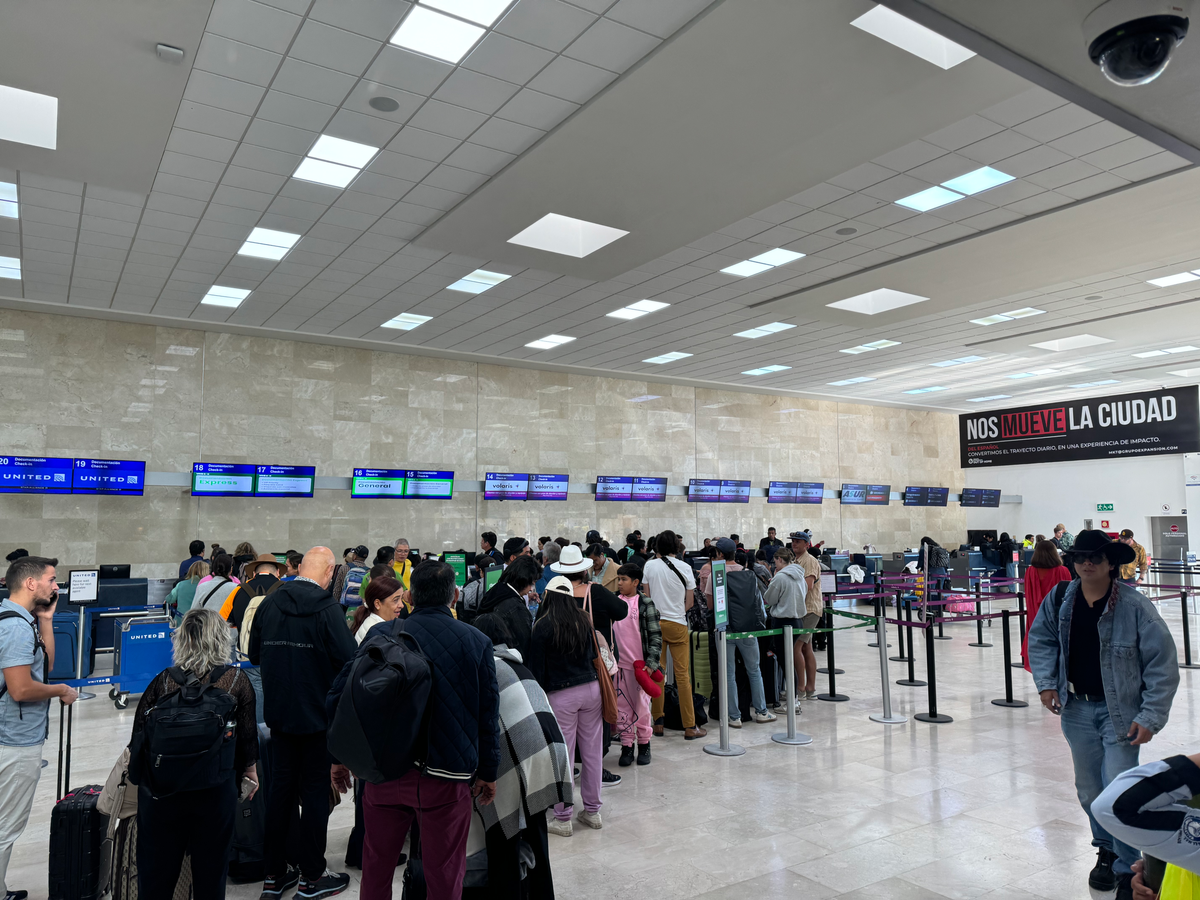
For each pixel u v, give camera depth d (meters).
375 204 8.22
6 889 3.69
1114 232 8.98
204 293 11.38
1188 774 1.38
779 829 4.38
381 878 2.69
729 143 6.68
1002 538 20.53
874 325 13.52
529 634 4.38
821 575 8.23
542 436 17.34
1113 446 14.80
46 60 5.44
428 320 13.09
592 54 5.58
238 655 5.26
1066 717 3.69
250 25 5.27
